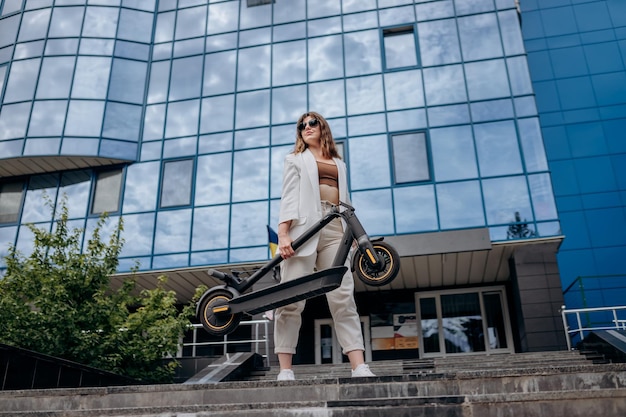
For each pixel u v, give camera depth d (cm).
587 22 2245
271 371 1075
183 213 1641
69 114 1748
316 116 468
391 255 426
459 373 390
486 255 1467
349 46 1759
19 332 894
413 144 1591
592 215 1970
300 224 430
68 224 1695
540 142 1527
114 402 446
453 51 1686
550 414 314
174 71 1831
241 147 1694
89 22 1867
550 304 1374
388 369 1015
